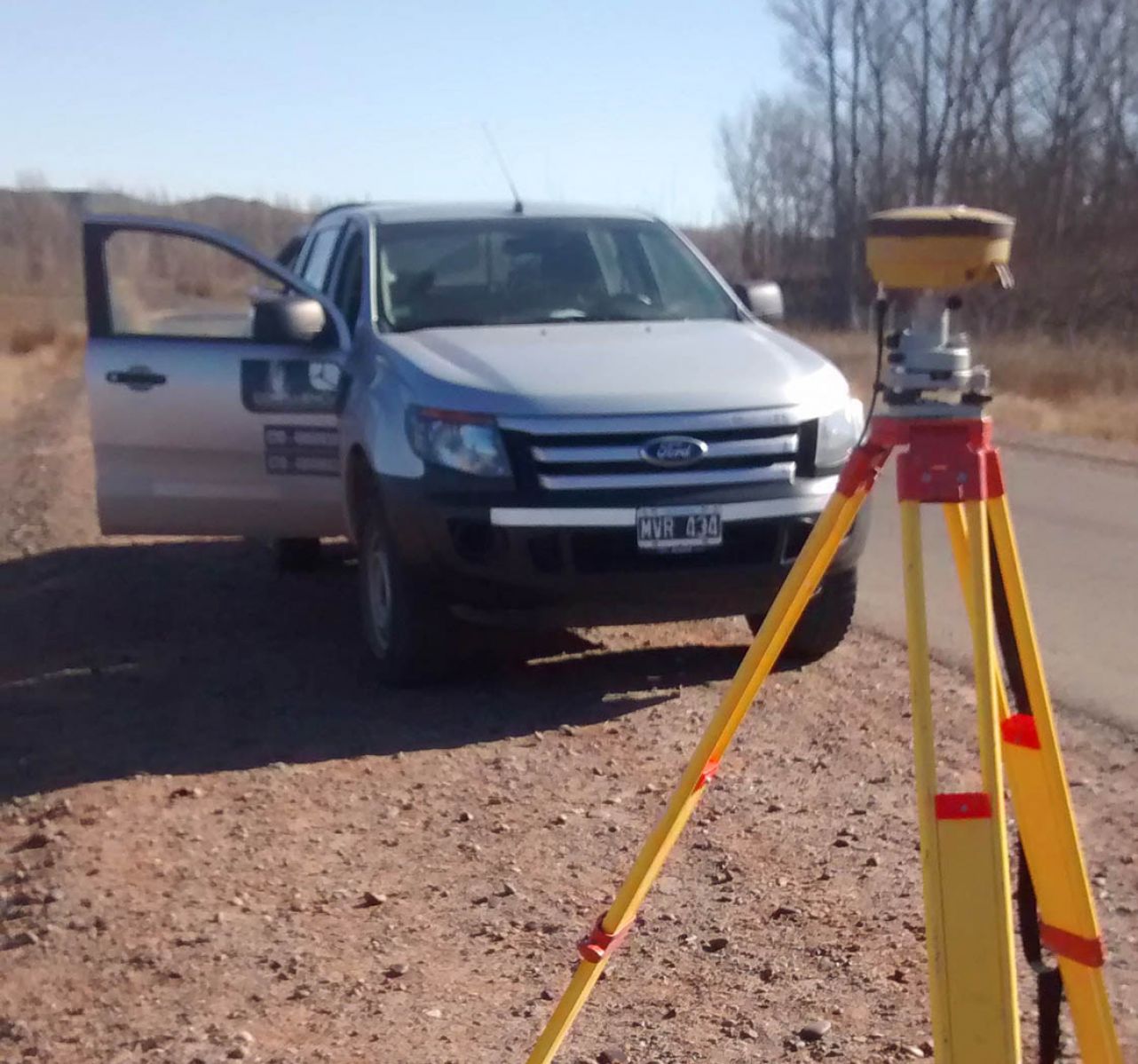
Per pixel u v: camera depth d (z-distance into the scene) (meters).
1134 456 15.15
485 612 6.23
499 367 6.37
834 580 6.75
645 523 6.10
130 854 5.11
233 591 9.07
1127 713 6.35
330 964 4.30
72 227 68.81
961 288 2.80
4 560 10.31
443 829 5.22
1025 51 41.38
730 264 50.47
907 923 4.40
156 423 7.35
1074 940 2.94
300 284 7.32
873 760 5.75
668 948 4.32
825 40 44.88
